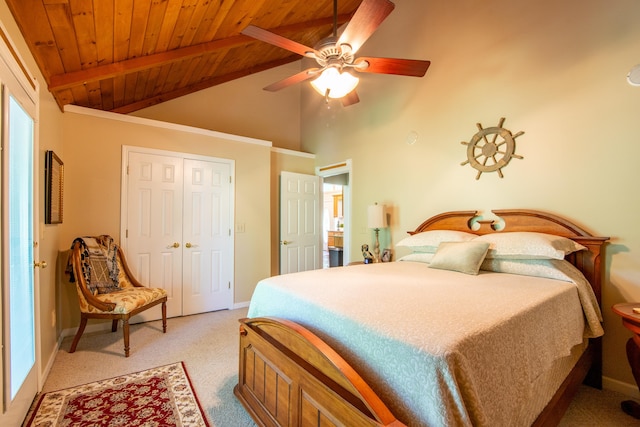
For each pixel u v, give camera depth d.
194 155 3.64
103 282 2.75
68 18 1.80
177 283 3.49
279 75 4.94
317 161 4.82
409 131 3.40
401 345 1.01
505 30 2.62
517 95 2.53
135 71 2.69
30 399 1.75
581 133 2.19
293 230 4.54
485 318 1.17
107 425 1.62
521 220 2.45
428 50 3.23
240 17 2.77
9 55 1.45
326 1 3.34
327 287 1.71
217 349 2.61
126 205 3.20
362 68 2.33
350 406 1.01
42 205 2.12
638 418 1.72
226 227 3.87
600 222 2.10
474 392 0.92
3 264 1.36
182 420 1.68
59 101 2.67
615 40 2.05
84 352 2.52
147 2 1.96
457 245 2.35
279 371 1.45
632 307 1.68
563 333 1.54
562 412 1.50
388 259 3.54
